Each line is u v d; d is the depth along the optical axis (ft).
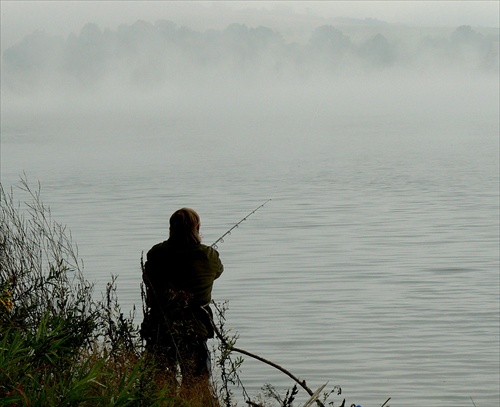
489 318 71.31
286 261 97.86
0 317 35.27
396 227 121.08
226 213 139.23
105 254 101.91
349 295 80.69
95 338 38.22
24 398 29.22
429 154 266.36
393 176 197.57
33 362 31.94
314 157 266.77
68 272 87.92
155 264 40.50
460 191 163.84
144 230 121.49
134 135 455.63
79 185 189.78
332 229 120.67
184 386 37.88
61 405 30.19
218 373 54.65
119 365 36.50
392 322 70.59
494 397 53.78
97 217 134.72
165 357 38.42
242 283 86.63
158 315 39.83
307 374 57.93
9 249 47.11
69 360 33.50
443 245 106.11
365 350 63.31
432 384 55.98
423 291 81.82
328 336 66.80
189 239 40.57
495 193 159.12
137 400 31.91
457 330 68.13
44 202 155.22
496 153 263.29
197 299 40.19
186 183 190.60
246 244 109.70
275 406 48.52
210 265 40.52
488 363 59.93
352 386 55.98
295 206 146.00
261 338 66.23
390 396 54.19
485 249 102.94
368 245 107.45
